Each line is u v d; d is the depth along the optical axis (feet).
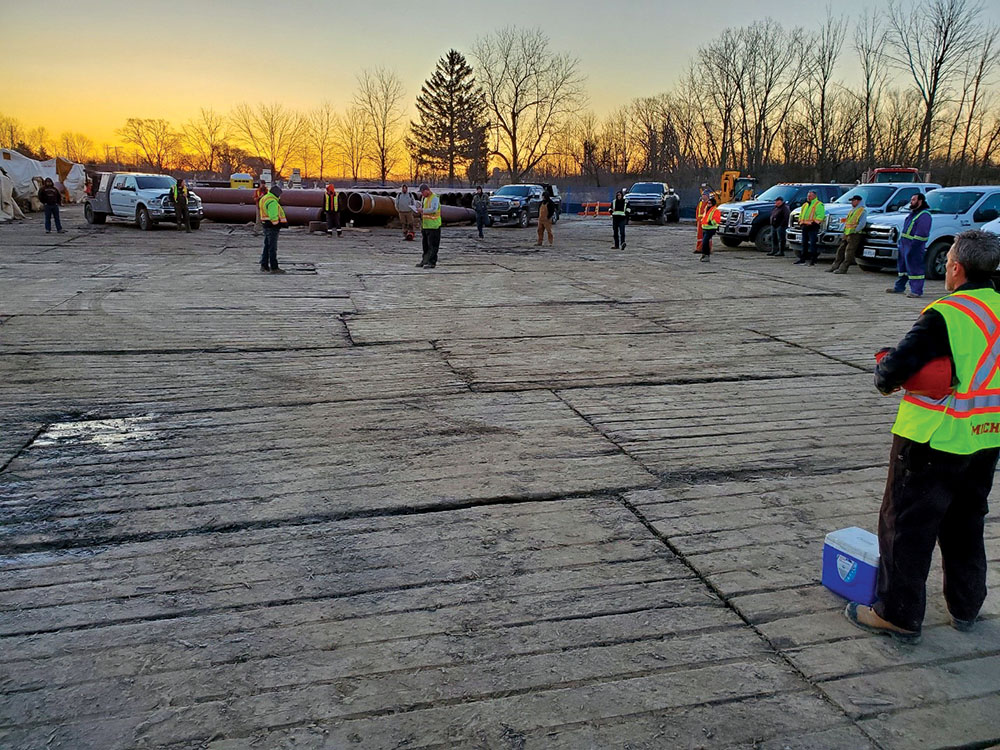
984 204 46.52
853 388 21.33
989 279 8.64
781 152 186.09
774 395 20.53
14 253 52.85
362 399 19.57
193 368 22.22
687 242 75.31
